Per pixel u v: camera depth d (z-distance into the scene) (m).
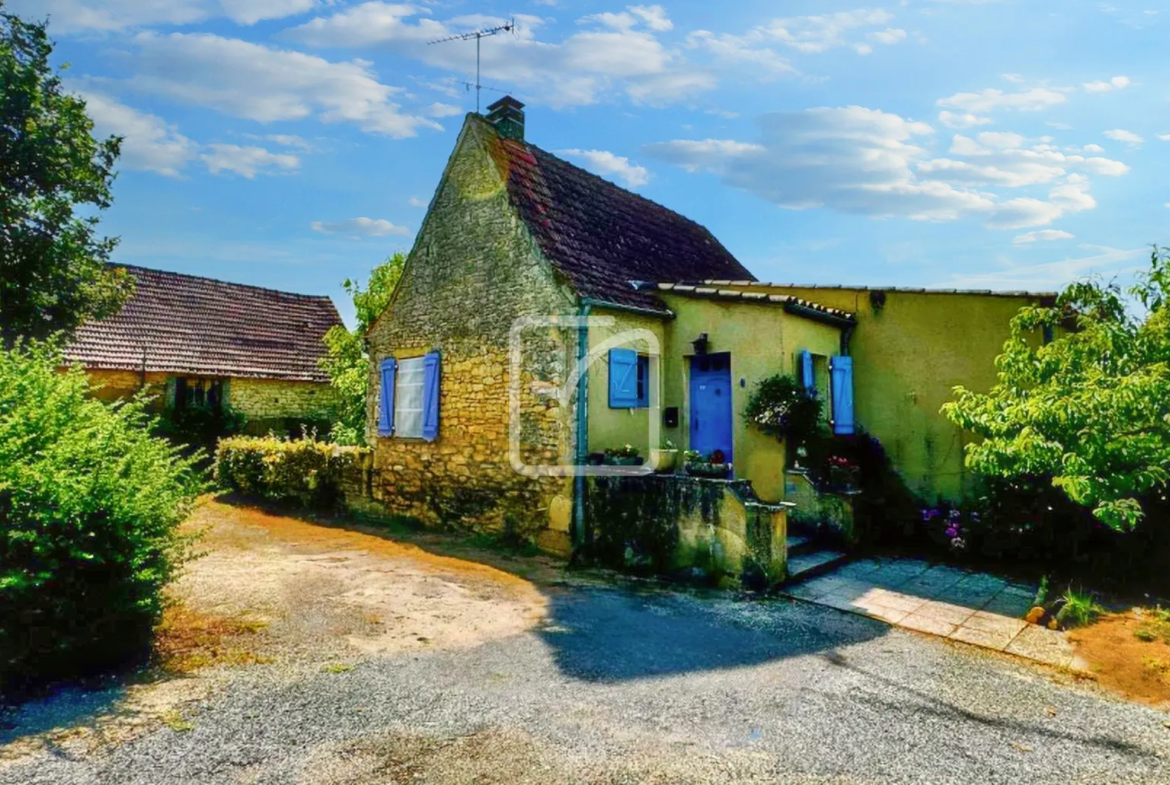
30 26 13.77
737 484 7.53
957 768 3.68
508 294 9.78
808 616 6.41
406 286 11.84
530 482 9.34
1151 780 3.58
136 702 4.21
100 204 14.88
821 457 9.59
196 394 19.69
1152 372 6.54
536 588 7.38
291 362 22.16
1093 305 7.82
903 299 10.30
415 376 11.38
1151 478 6.25
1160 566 7.36
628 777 3.51
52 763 3.47
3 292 12.96
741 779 3.51
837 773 3.60
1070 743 3.98
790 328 9.12
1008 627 6.09
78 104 14.17
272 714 4.13
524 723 4.11
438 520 10.72
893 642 5.73
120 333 18.75
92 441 4.92
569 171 12.13
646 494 8.12
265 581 7.32
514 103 11.58
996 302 9.52
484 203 10.30
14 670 4.28
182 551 5.48
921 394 10.09
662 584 7.56
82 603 4.53
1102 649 5.45
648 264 11.43
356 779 3.43
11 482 4.34
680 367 9.88
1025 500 8.37
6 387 5.19
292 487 13.25
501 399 9.80
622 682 4.79
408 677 4.79
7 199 13.05
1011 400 7.55
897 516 9.65
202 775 3.41
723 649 5.51
